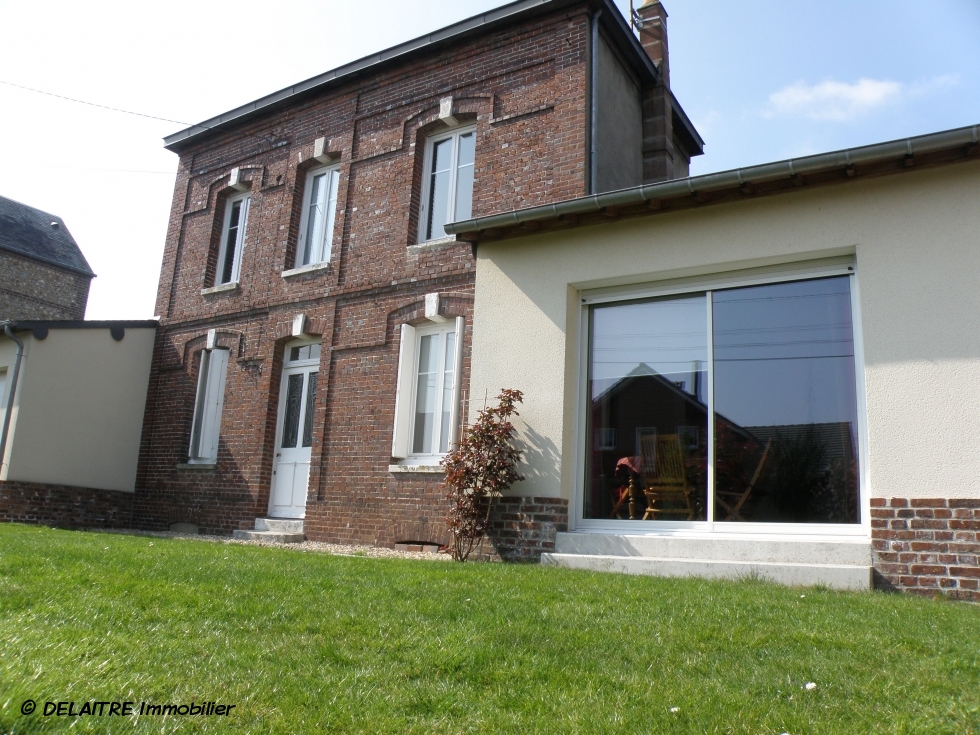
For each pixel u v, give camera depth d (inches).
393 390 437.1
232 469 500.1
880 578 261.4
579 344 354.9
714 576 276.7
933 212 279.7
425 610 174.6
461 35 460.8
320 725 105.9
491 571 246.2
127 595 175.6
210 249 565.6
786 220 306.7
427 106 473.1
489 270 375.9
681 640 156.0
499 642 149.9
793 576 264.8
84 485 524.4
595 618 173.9
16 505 489.7
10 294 1117.1
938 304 271.9
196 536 472.1
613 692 123.5
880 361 276.7
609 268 343.0
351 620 162.2
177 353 559.8
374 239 471.5
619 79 469.4
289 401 498.3
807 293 308.2
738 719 112.4
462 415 406.6
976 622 181.2
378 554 365.1
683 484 318.3
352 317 467.2
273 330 504.4
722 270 324.8
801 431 297.7
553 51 431.5
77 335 533.6
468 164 462.6
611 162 438.9
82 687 109.2
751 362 313.7
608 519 333.1
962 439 259.1
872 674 136.0
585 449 345.1
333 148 511.8
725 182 303.4
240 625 156.1
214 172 583.2
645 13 539.5
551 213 342.6
